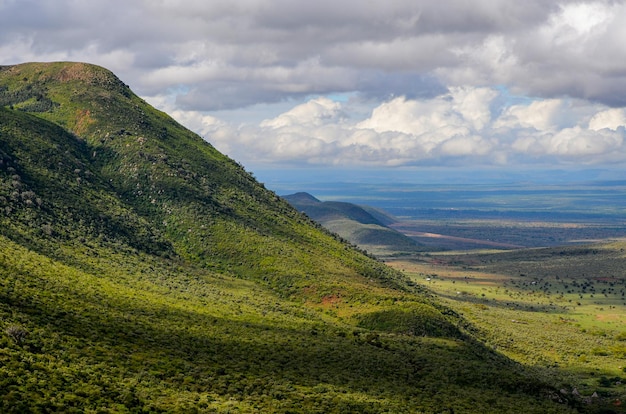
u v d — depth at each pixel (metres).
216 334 119.94
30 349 80.81
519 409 101.25
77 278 135.00
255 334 127.00
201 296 162.12
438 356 132.12
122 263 170.00
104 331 100.19
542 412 101.94
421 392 101.88
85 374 78.94
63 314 101.88
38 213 171.62
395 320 169.88
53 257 148.25
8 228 152.62
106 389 76.19
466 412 94.44
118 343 96.06
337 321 171.75
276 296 188.75
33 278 118.94
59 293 115.50
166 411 74.06
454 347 146.25
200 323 127.25
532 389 116.56
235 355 107.06
